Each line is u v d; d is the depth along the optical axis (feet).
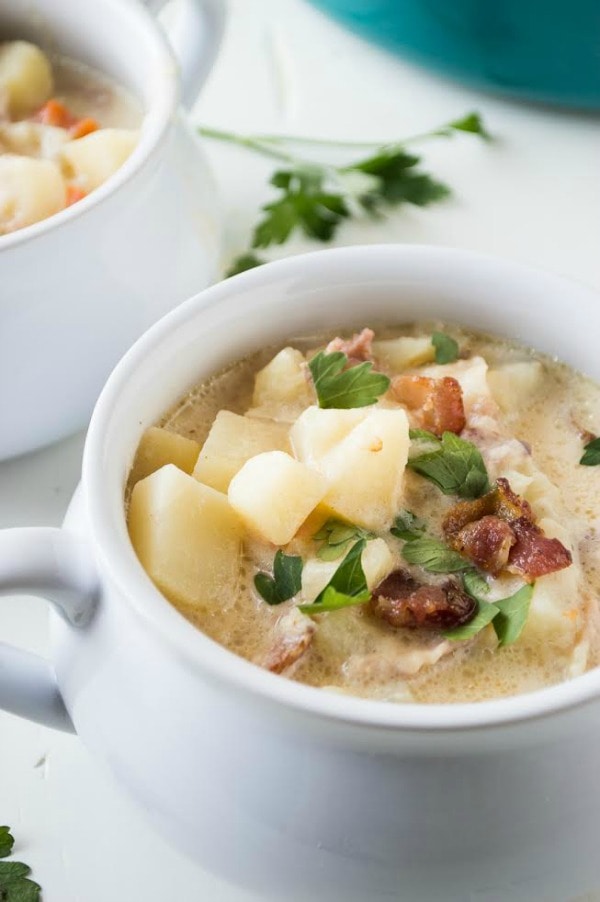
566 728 1.46
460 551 1.60
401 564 1.60
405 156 2.22
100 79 2.15
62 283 1.85
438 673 1.55
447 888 1.52
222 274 2.10
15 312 1.83
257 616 1.58
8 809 1.71
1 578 1.52
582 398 1.74
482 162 2.25
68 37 2.15
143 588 1.50
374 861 1.50
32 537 1.53
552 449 1.71
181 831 1.56
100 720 1.58
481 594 1.58
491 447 1.68
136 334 1.93
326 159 2.24
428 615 1.56
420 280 1.74
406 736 1.44
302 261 1.72
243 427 1.68
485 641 1.56
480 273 1.73
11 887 1.66
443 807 1.48
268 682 1.45
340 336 1.77
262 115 2.31
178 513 1.59
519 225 2.17
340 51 2.40
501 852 1.50
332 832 1.50
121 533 1.53
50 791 1.72
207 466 1.65
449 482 1.65
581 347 1.73
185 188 1.97
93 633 1.56
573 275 2.12
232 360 1.74
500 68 2.26
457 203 2.20
